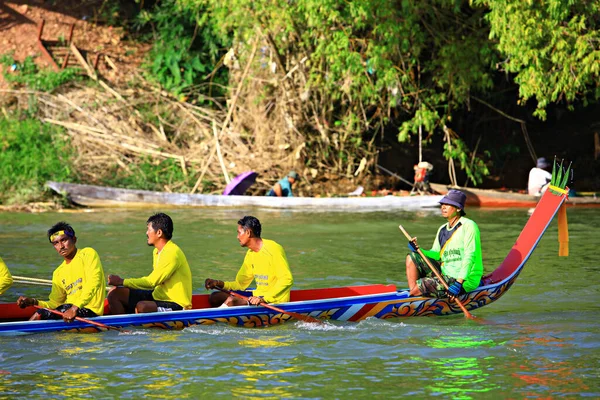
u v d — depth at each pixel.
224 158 72.19
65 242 27.48
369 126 75.12
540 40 57.50
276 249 29.16
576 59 56.84
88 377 23.28
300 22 68.75
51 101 75.81
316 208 64.19
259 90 72.81
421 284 30.30
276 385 22.69
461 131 82.12
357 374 23.66
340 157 73.62
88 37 85.88
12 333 26.59
